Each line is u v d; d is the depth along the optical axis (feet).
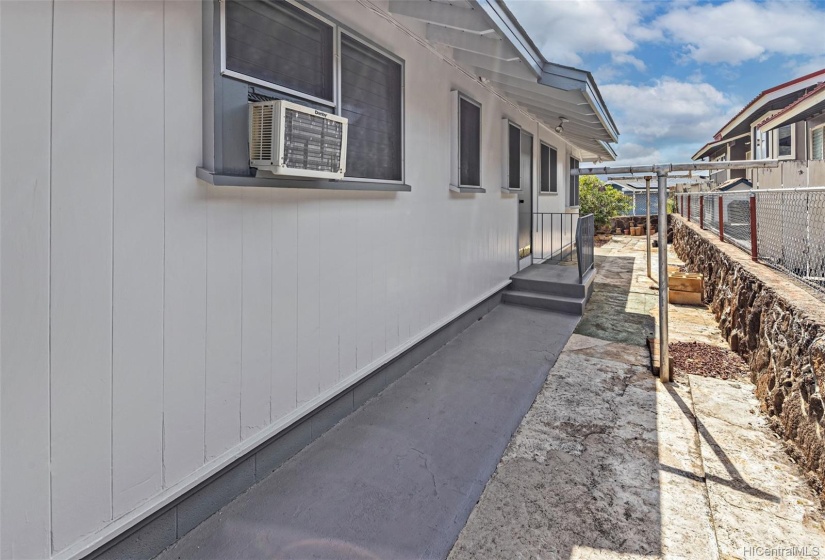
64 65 4.68
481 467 8.02
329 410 9.28
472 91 16.05
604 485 7.50
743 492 7.31
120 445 5.40
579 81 12.30
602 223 54.85
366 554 6.06
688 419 9.68
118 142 5.22
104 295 5.15
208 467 6.57
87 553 5.10
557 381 11.74
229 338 6.82
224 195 6.63
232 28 6.56
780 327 9.84
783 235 12.87
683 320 17.67
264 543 6.22
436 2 9.49
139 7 5.37
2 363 4.33
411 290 12.37
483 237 17.63
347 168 9.42
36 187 4.51
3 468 4.37
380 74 10.44
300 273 8.25
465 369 12.56
